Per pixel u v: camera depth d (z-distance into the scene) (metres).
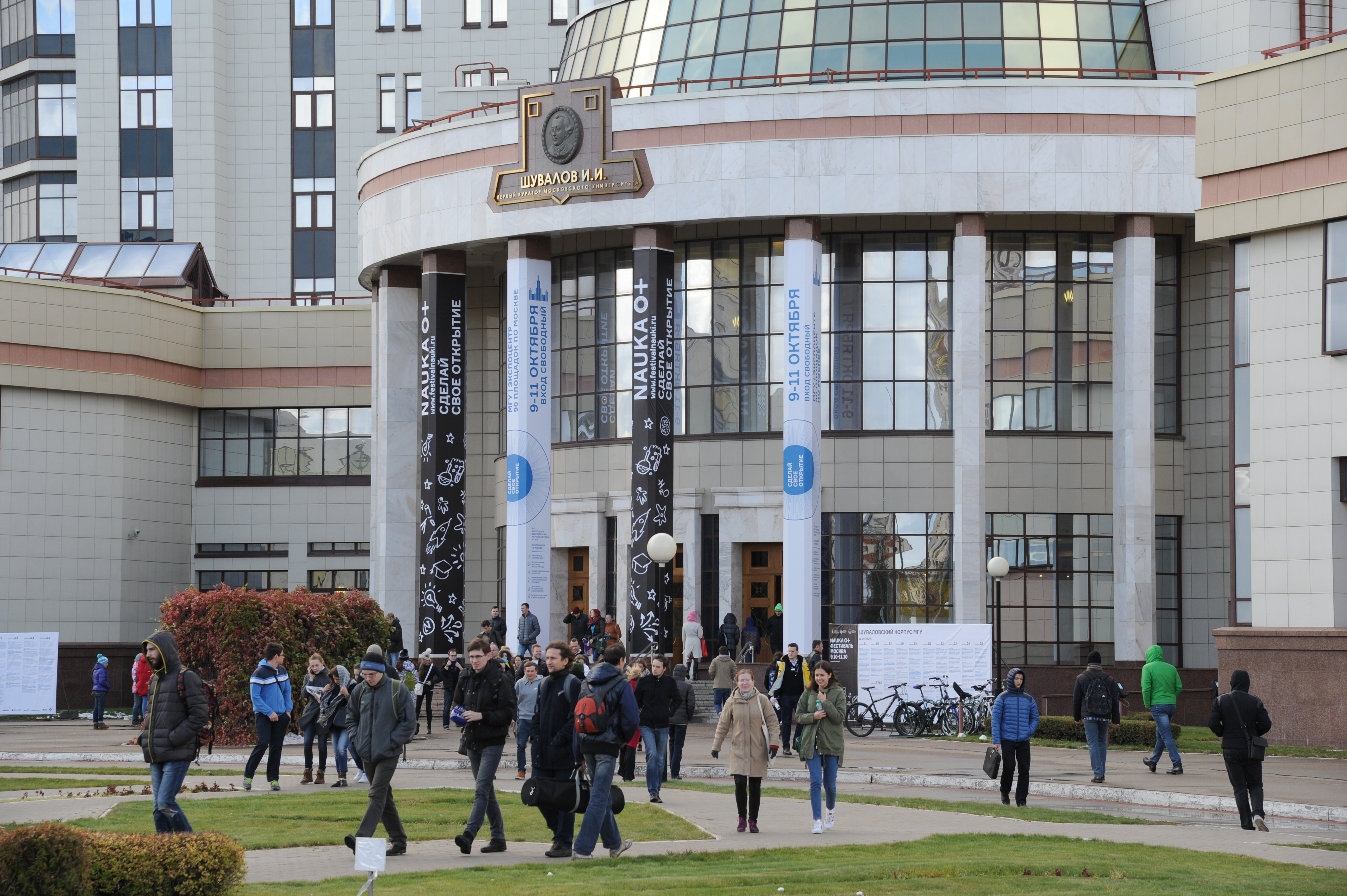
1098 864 16.23
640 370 44.31
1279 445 33.69
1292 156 33.66
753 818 19.22
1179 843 18.59
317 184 75.44
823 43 46.12
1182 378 46.81
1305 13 45.72
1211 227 35.25
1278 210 33.84
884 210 42.94
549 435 46.38
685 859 16.69
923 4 46.19
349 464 60.41
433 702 45.09
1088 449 45.81
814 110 43.31
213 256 74.06
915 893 14.38
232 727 33.72
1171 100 43.16
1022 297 46.12
